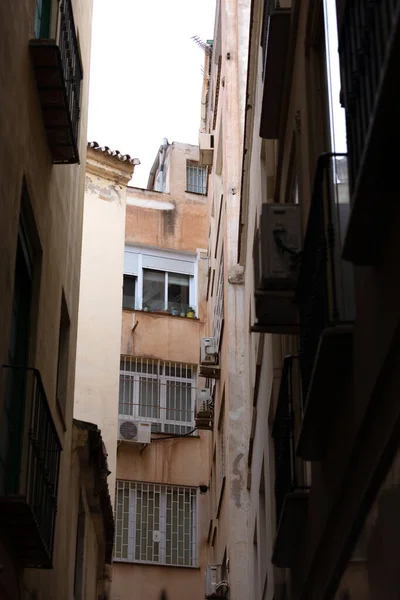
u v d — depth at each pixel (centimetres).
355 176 724
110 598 2645
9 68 1037
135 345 3256
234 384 2256
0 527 982
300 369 1001
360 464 796
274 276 1045
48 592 1320
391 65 568
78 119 1389
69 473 1520
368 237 695
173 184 3619
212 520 2780
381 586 730
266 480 1650
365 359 747
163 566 2956
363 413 751
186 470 3111
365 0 695
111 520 2052
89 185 2744
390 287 674
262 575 1730
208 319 3262
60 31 1266
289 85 1245
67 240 1477
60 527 1416
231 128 2512
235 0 2608
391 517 695
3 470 1044
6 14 1021
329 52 985
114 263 2695
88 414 2461
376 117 598
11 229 1045
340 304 827
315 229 895
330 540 940
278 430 1223
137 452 3084
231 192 2450
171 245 3516
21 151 1105
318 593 1017
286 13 1210
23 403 1107
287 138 1280
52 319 1330
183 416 3206
